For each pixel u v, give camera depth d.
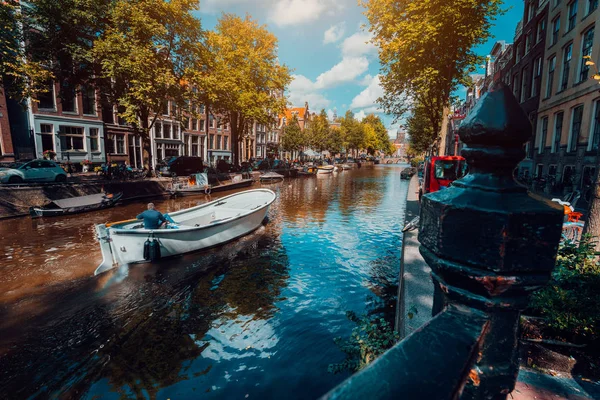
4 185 14.13
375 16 16.58
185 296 6.59
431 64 16.06
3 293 6.61
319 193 23.58
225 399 3.93
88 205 14.95
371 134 83.19
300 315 5.77
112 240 7.85
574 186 13.74
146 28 16.53
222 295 6.63
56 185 14.90
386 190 25.50
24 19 14.21
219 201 12.80
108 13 16.14
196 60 20.28
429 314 3.29
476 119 0.68
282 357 4.64
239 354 4.74
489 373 0.68
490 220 0.60
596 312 2.60
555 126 16.92
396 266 8.16
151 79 17.25
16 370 4.41
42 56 15.17
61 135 23.92
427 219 0.76
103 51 15.67
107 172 20.56
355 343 3.29
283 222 13.48
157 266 8.16
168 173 24.02
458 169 10.48
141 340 5.09
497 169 0.69
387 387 0.42
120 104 17.59
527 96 20.98
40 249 9.36
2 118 19.83
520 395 2.10
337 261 8.59
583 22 14.19
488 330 0.66
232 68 25.66
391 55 17.02
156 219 8.77
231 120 31.14
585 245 3.19
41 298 6.42
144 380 4.25
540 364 2.44
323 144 59.16
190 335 5.22
